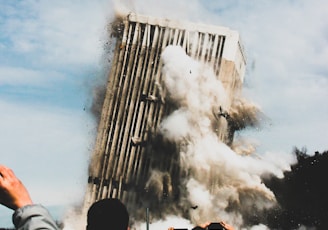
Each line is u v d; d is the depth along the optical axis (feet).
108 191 490.49
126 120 507.71
